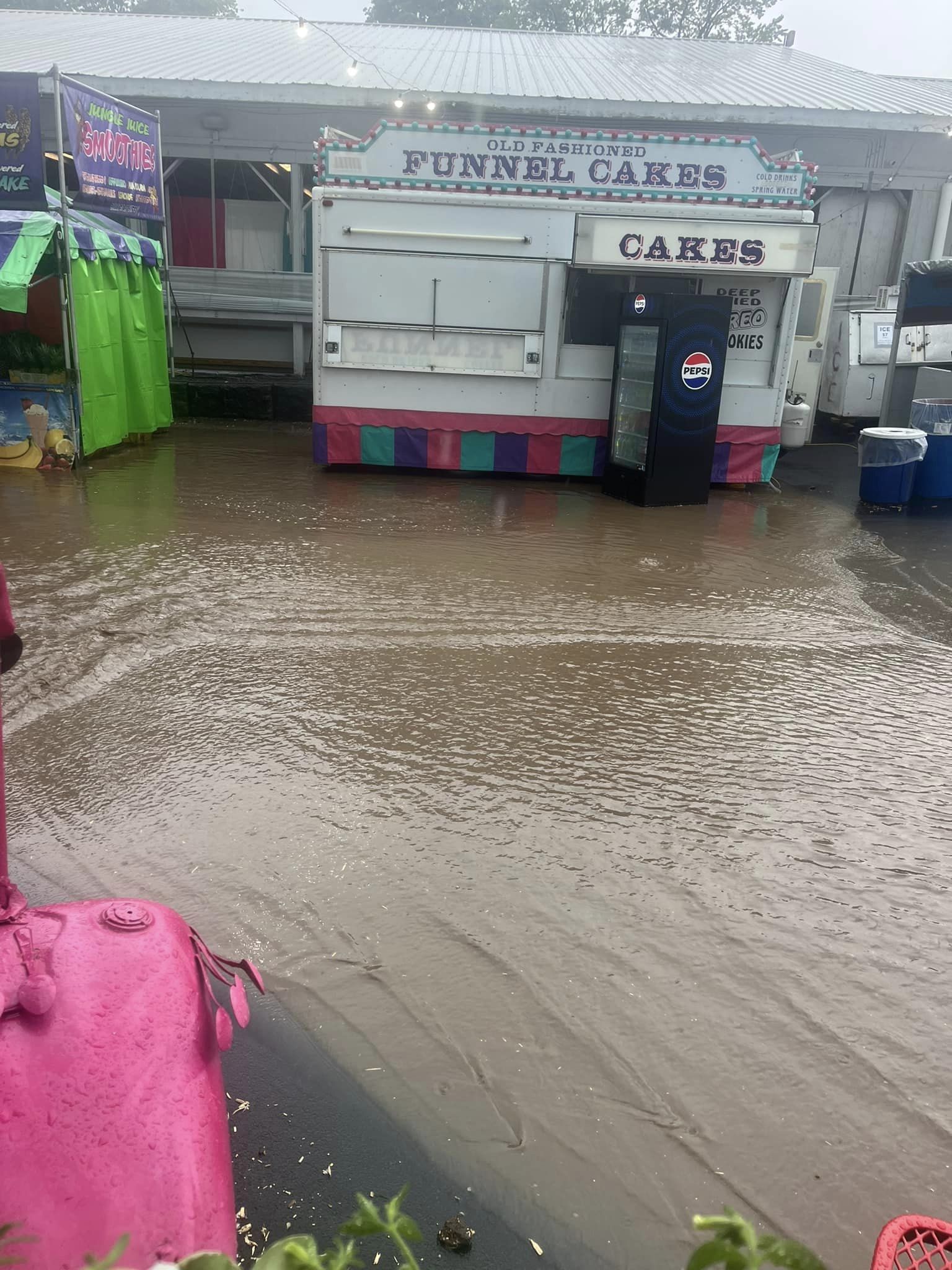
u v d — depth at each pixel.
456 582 7.57
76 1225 1.44
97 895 3.47
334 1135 2.51
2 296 9.88
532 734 4.98
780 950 3.34
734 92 18.11
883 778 4.68
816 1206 2.36
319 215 11.23
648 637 6.54
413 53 21.06
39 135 10.09
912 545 9.52
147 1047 1.70
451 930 3.37
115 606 6.61
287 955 3.21
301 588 7.21
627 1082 2.73
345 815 4.10
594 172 11.12
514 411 11.92
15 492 10.07
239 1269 0.74
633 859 3.87
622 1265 2.19
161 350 14.63
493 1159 2.46
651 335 10.69
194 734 4.80
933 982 3.21
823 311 15.52
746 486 12.60
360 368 11.72
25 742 4.64
